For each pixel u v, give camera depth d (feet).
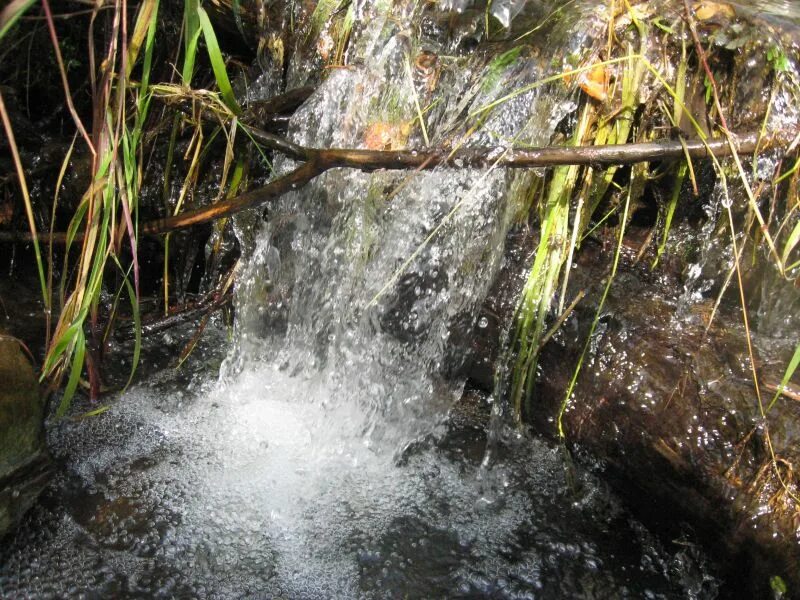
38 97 8.88
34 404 5.35
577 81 5.98
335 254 6.80
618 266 6.40
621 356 5.76
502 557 5.84
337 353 6.96
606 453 5.85
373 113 6.61
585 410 5.91
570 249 6.04
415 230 6.39
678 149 5.47
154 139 7.45
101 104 5.08
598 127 6.11
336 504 6.24
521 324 6.24
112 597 5.23
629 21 6.09
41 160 7.70
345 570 5.65
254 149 7.30
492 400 6.79
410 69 6.47
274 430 6.89
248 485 6.31
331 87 6.70
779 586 4.82
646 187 6.47
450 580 5.63
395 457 6.73
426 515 6.21
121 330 7.50
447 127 6.31
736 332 5.77
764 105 5.78
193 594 5.34
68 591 5.22
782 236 5.82
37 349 7.11
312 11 7.23
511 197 6.23
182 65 8.13
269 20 7.48
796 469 4.93
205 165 7.54
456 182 6.10
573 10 6.31
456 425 7.02
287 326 7.23
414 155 5.69
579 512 6.24
